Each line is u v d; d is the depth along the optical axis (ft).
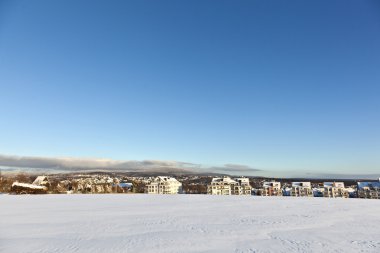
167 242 81.87
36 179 623.77
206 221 127.44
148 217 141.90
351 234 96.84
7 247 75.41
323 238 89.45
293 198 336.29
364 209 190.70
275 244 80.69
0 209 185.98
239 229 105.40
